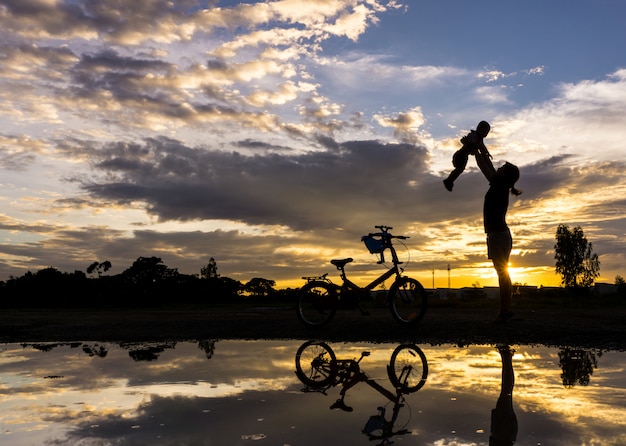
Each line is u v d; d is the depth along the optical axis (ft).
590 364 13.42
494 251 21.67
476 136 22.04
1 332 23.62
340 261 23.63
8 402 9.78
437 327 21.43
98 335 21.93
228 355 15.79
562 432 7.38
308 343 18.69
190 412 8.77
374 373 12.47
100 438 7.40
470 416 8.32
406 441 7.00
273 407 9.09
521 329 20.30
